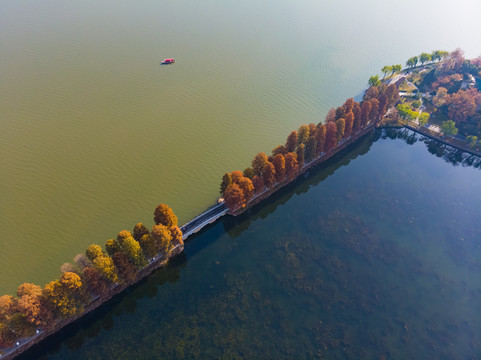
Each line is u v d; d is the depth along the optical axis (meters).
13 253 120.50
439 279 125.31
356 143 190.38
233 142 180.50
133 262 105.44
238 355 98.94
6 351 90.94
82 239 126.62
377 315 112.88
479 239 141.25
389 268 128.00
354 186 164.50
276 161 139.38
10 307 85.56
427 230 144.12
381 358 101.94
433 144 193.75
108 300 108.25
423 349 105.06
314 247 133.50
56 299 89.38
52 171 155.38
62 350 97.12
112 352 97.44
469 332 110.06
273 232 138.50
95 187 148.62
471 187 167.38
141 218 136.12
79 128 183.75
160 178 155.25
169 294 112.69
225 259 125.75
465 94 195.62
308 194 158.00
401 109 199.38
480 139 189.12
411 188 165.00
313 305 113.94
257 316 109.06
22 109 195.75
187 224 131.12
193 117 198.38
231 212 139.25
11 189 145.25
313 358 100.44
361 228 142.88
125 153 168.38
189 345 100.00
